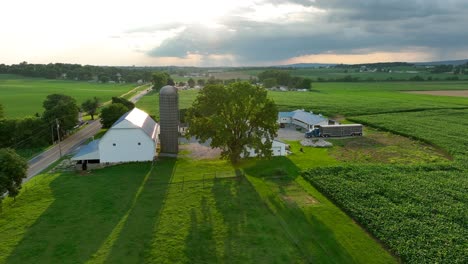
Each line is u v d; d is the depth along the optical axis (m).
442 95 193.38
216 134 61.81
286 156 69.31
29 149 78.81
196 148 76.88
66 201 45.91
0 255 33.12
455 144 78.31
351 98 175.88
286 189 50.50
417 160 68.69
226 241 35.62
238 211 42.69
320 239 36.12
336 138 89.62
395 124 102.62
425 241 35.50
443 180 53.53
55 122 86.56
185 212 42.44
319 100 166.25
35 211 42.84
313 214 41.88
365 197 46.75
